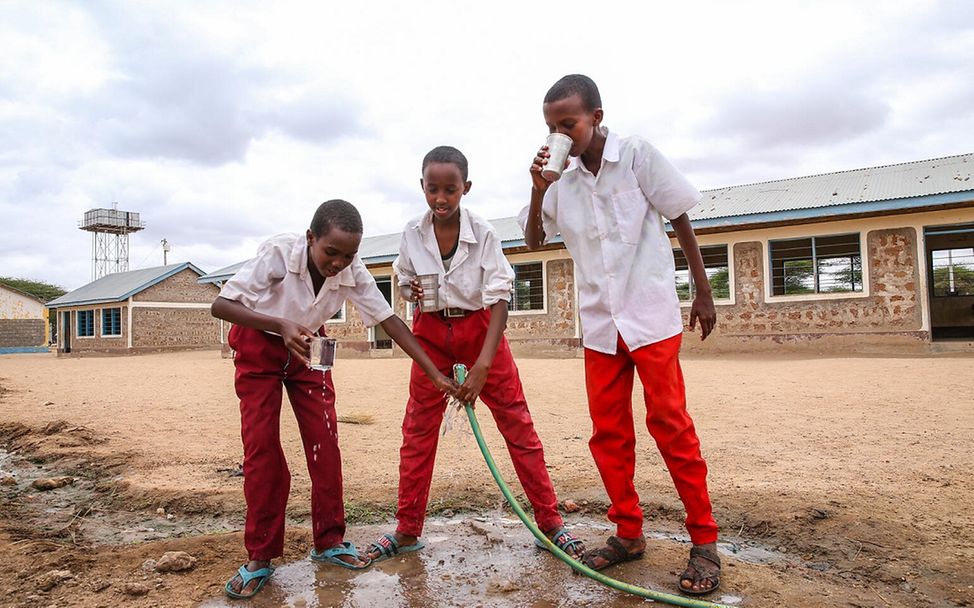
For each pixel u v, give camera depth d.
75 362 22.58
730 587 2.58
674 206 2.75
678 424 2.66
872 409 6.42
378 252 21.38
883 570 2.71
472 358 3.20
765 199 16.50
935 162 17.17
